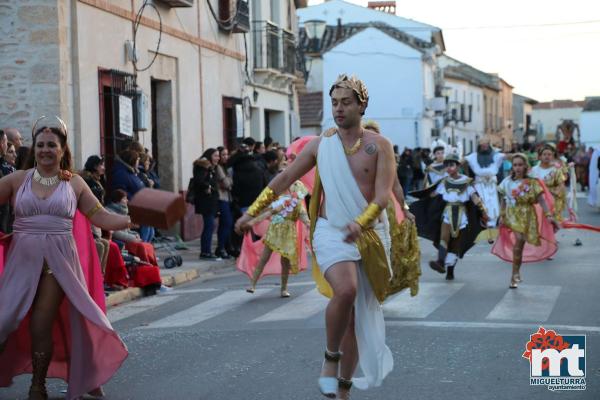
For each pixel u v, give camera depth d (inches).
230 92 935.7
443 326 354.6
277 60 1085.8
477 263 576.1
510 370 283.1
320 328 355.6
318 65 1969.7
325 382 216.8
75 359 251.1
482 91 2997.0
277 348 319.9
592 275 508.1
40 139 253.8
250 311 407.8
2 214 395.5
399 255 319.9
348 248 218.1
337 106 221.3
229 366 294.5
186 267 586.2
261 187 660.1
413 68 1968.5
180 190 789.2
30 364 261.1
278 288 482.9
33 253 248.8
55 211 251.3
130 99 655.8
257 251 490.6
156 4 733.9
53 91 569.0
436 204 494.3
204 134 854.5
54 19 566.9
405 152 1259.2
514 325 356.2
